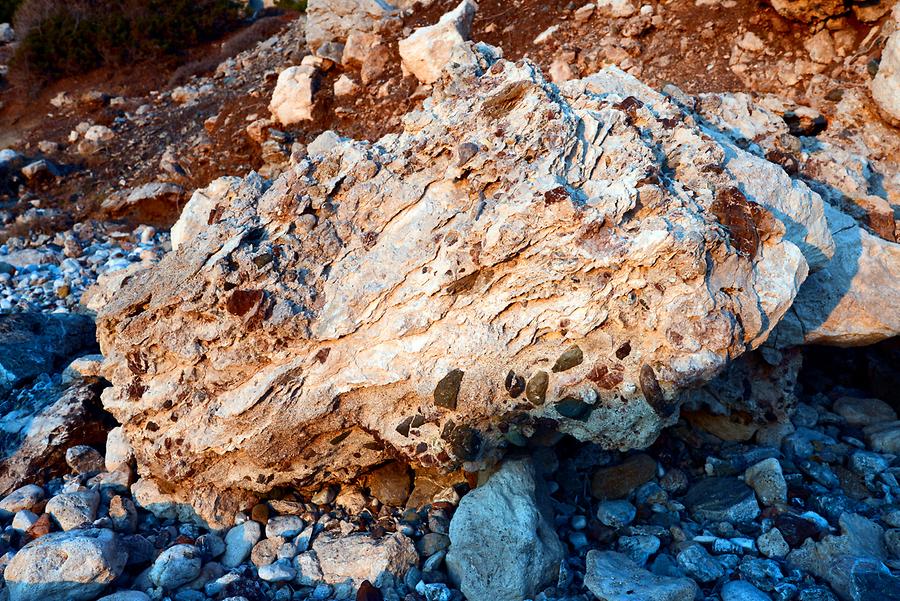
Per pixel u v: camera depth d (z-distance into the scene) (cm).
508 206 311
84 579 311
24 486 412
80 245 897
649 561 335
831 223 436
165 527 381
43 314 587
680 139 363
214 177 1037
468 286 324
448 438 342
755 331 318
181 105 1301
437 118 359
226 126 1105
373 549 339
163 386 363
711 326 307
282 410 345
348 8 1075
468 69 378
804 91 677
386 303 334
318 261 345
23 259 845
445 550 348
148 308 352
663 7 827
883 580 275
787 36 719
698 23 785
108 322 366
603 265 306
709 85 718
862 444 419
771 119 588
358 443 366
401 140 362
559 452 393
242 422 350
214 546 365
